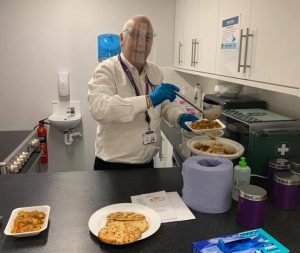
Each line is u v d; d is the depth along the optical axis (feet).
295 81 3.89
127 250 3.12
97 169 5.81
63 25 9.96
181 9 9.31
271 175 4.38
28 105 10.41
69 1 9.83
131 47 5.20
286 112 5.99
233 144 5.16
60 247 3.16
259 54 4.71
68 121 9.89
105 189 4.48
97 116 4.88
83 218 3.70
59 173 5.06
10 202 4.08
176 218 3.69
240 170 4.05
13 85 10.21
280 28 4.16
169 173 5.08
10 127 10.52
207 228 3.52
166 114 6.03
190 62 8.43
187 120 5.60
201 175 3.74
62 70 10.26
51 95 10.41
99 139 5.70
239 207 3.58
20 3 9.64
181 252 3.10
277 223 3.61
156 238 3.32
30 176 4.94
